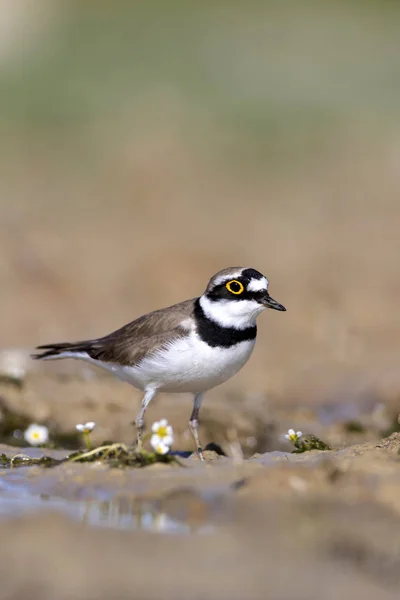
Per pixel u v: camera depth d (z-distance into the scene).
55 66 29.67
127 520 6.42
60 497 7.08
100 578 5.39
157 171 24.75
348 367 15.01
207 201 23.38
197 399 9.55
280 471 7.18
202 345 8.97
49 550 5.84
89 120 27.09
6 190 23.53
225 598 5.12
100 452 8.13
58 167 24.94
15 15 31.92
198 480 7.36
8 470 8.01
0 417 11.98
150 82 29.39
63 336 16.14
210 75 29.86
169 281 18.69
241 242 20.77
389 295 18.28
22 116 26.95
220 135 26.64
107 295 18.06
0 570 5.53
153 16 33.62
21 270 18.80
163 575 5.43
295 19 35.19
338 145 26.22
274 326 17.09
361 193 23.97
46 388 12.98
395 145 26.25
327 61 31.30
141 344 9.16
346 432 11.66
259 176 24.91
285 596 5.16
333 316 17.42
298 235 21.30
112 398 12.77
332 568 5.52
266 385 14.23
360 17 35.69
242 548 5.85
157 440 8.13
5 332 16.14
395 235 21.39
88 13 33.44
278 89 29.05
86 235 20.98
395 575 5.44
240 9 35.44
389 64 31.14
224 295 8.95
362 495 6.76
